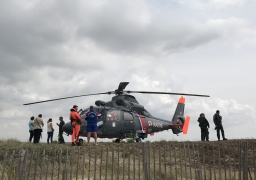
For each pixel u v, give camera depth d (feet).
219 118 65.57
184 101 88.63
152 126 72.79
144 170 34.94
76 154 44.70
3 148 42.78
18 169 32.30
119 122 65.26
